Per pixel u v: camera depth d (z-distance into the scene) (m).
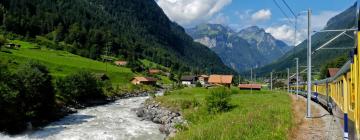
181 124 44.75
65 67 132.25
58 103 63.56
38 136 40.69
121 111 68.12
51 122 51.81
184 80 186.38
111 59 199.62
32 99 50.06
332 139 20.48
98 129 45.62
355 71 13.63
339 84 24.59
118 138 39.94
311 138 21.53
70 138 39.69
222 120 33.81
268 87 160.25
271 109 37.22
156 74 194.12
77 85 77.69
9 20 189.75
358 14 12.45
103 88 99.62
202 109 49.44
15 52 130.88
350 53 15.79
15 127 43.91
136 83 140.38
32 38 185.50
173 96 76.50
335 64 113.62
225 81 147.75
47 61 131.38
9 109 43.50
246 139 22.00
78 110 68.69
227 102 48.78
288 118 28.97
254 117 30.36
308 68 30.36
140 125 49.88
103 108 73.62
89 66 148.00
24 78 49.91
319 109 39.62
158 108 62.75
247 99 61.66
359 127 12.86
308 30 29.58
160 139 39.41
